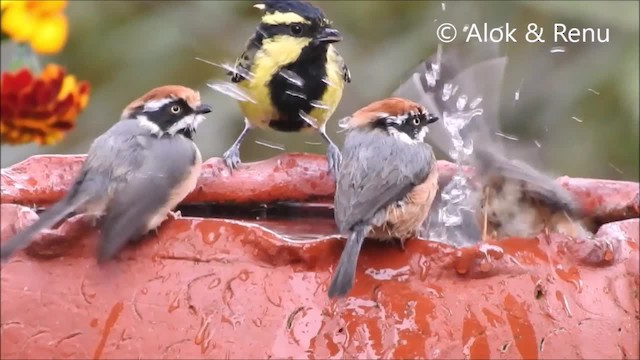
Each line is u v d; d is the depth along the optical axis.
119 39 15.66
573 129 15.39
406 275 7.29
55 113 6.41
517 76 15.36
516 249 7.46
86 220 7.29
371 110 8.21
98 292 7.14
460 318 7.16
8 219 7.25
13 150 13.55
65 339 7.08
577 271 7.59
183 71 15.76
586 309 7.49
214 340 6.99
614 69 15.23
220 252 7.16
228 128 15.18
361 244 7.29
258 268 7.13
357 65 15.52
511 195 9.36
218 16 15.95
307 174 9.91
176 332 7.02
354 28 15.88
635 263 7.88
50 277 7.17
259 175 9.83
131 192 7.29
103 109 15.47
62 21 6.62
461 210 9.56
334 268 7.22
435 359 7.04
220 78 15.75
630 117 15.16
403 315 7.13
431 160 8.08
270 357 6.95
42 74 6.47
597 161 15.28
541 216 9.36
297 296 7.09
